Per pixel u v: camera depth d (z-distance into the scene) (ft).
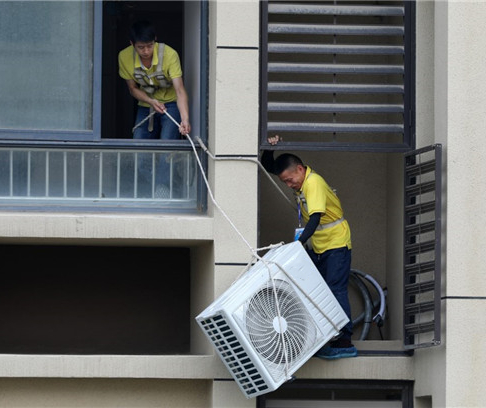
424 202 79.10
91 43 80.84
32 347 88.79
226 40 79.00
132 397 79.46
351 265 88.38
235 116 78.74
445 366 75.72
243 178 78.54
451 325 75.92
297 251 74.79
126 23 100.17
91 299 89.66
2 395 78.59
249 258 78.13
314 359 79.36
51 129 80.48
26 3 80.69
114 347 89.35
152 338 89.76
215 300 75.77
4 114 80.33
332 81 87.86
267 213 87.97
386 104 82.17
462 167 76.74
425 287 78.02
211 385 78.38
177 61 82.94
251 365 73.20
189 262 90.27
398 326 84.89
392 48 81.71
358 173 88.89
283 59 86.94
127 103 97.76
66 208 80.74
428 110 81.41
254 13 79.30
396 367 79.87
